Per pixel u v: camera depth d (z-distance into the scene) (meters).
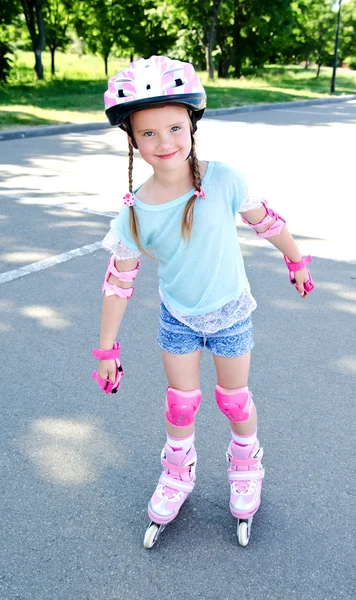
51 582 2.04
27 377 3.24
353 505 2.41
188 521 2.32
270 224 2.02
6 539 2.21
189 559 2.14
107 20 29.36
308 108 19.72
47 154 9.55
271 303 4.17
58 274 4.54
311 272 4.69
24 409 2.97
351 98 25.14
